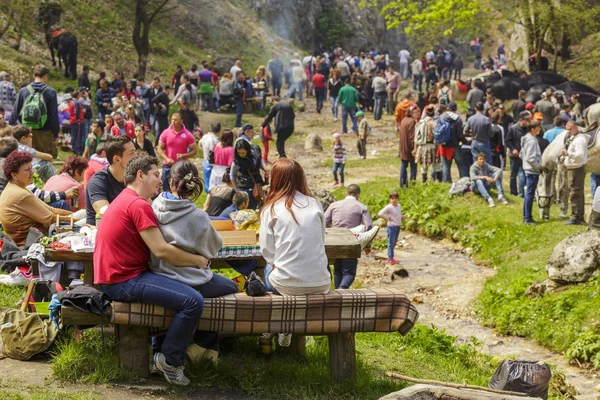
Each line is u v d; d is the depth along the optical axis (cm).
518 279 1268
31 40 3244
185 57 3953
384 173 2316
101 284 605
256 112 3425
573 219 1520
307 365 694
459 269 1455
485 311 1222
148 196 615
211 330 616
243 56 4378
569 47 4194
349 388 645
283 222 624
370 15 5694
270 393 626
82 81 2795
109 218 598
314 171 2388
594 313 1109
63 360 611
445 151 1933
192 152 1514
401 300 637
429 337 960
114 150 758
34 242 863
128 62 3616
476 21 3756
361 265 1479
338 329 629
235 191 1091
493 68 4666
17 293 834
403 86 4550
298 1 5262
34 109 1495
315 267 629
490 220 1620
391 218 1454
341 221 1142
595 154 1534
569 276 1196
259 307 616
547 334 1111
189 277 608
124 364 618
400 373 775
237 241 696
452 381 797
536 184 1560
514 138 1831
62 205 958
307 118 3512
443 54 4684
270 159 2600
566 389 912
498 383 703
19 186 884
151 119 2736
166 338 602
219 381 632
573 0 3656
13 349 640
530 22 3756
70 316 599
